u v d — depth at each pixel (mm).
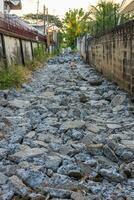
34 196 6000
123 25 15430
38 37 44094
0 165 7500
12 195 6105
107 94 15086
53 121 10922
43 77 23406
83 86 18641
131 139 9102
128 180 6832
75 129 9945
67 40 67875
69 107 12836
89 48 31938
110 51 19234
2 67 19953
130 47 14211
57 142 9039
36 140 9133
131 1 20734
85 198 5934
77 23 66688
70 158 7734
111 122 10844
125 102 13484
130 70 14320
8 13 38062
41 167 7145
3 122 10688
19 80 18625
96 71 25547
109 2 28172
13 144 8742
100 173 6898
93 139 8922
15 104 13531
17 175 6789
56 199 5977
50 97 15375
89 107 13102
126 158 7719
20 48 28016
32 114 11945
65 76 23359
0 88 17078
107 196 6152
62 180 6613
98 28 27781
